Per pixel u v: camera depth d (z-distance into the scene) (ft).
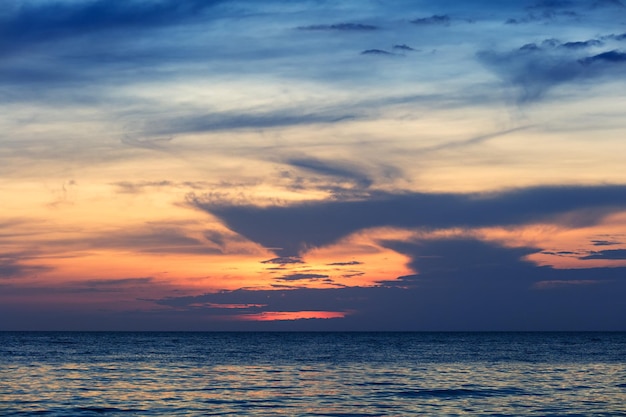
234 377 236.43
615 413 145.89
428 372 260.21
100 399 170.91
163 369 273.33
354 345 583.58
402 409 152.46
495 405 158.92
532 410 150.51
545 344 603.67
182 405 160.04
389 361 331.36
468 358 358.43
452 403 162.61
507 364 306.96
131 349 472.44
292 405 159.63
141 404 161.68
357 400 168.55
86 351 433.07
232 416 143.33
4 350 436.76
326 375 246.06
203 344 602.03
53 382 213.66
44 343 592.60
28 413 146.30
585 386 202.90
